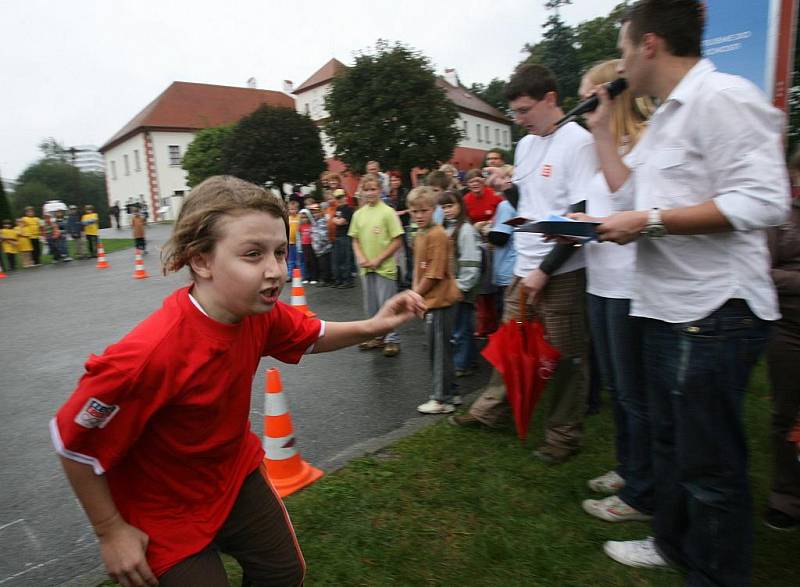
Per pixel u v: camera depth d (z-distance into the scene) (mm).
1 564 2543
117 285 12211
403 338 6191
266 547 1646
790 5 3154
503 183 5340
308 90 50000
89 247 20656
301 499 2791
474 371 4895
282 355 1745
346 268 9703
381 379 4832
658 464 2113
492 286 5016
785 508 2387
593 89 2590
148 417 1306
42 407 4781
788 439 2111
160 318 1337
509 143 67562
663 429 2051
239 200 1282
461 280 4551
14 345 7180
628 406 2457
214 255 1303
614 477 2746
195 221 1286
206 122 46094
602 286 2492
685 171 1754
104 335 7457
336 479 2951
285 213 1373
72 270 16516
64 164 82312
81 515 2965
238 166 31422
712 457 1820
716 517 1857
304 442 3623
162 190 47906
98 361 1236
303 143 31391
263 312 1364
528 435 3369
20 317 9188
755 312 1734
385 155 25828
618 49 2018
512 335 2936
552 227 1961
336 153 27688
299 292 6688
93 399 1224
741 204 1596
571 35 31891
